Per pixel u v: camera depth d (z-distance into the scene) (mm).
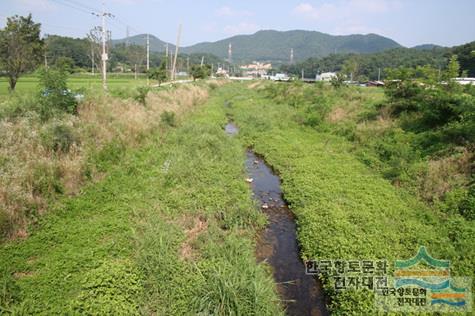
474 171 10406
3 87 27734
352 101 24203
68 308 5535
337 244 7777
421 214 9133
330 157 14961
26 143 10031
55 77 13516
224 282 6016
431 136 13633
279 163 14812
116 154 12766
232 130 22594
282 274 7668
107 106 15852
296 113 24797
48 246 7438
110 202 9758
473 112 12070
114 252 7305
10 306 5574
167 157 13727
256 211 9992
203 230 8719
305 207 10141
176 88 30109
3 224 7402
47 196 9008
